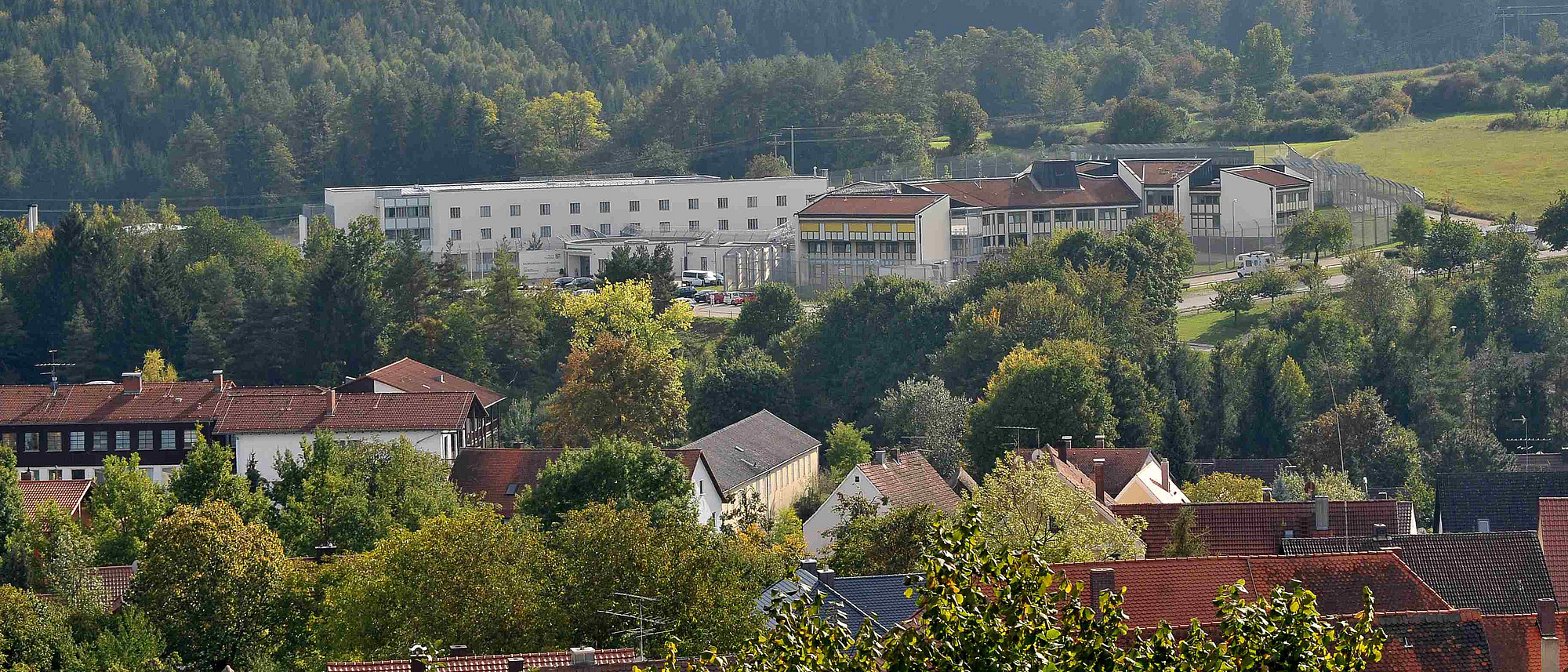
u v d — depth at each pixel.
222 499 134.75
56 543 126.50
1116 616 36.28
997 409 176.00
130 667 93.88
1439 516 131.12
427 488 135.75
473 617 87.12
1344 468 181.75
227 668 93.62
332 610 92.88
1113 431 178.38
